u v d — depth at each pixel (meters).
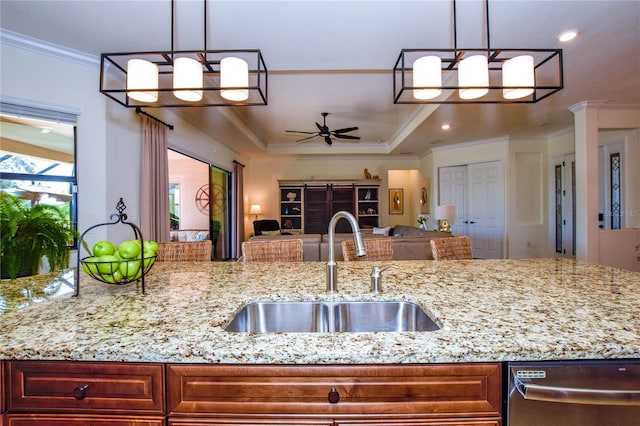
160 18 2.27
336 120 5.41
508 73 1.71
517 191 6.11
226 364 0.80
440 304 1.09
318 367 0.79
